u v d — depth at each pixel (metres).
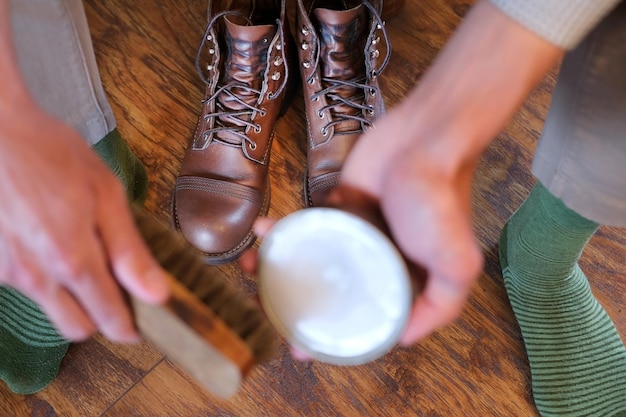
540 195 0.76
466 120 0.56
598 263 0.92
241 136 0.87
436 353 0.87
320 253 0.58
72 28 0.70
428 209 0.56
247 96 0.88
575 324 0.87
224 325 0.53
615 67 0.61
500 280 0.91
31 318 0.83
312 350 0.58
